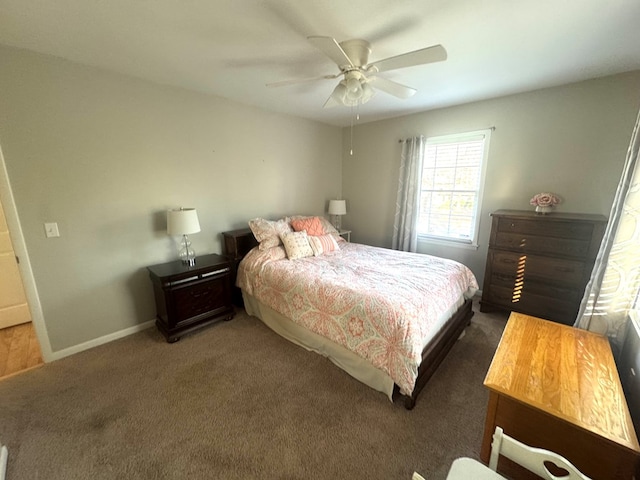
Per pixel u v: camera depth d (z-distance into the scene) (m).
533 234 2.66
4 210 1.96
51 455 1.46
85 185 2.28
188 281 2.58
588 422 1.00
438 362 2.04
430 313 1.94
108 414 1.72
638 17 1.55
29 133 2.00
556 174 2.84
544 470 0.82
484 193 3.34
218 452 1.47
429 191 3.83
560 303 2.61
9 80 1.90
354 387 1.95
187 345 2.48
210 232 3.17
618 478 0.97
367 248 3.47
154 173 2.65
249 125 3.35
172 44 1.89
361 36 1.78
